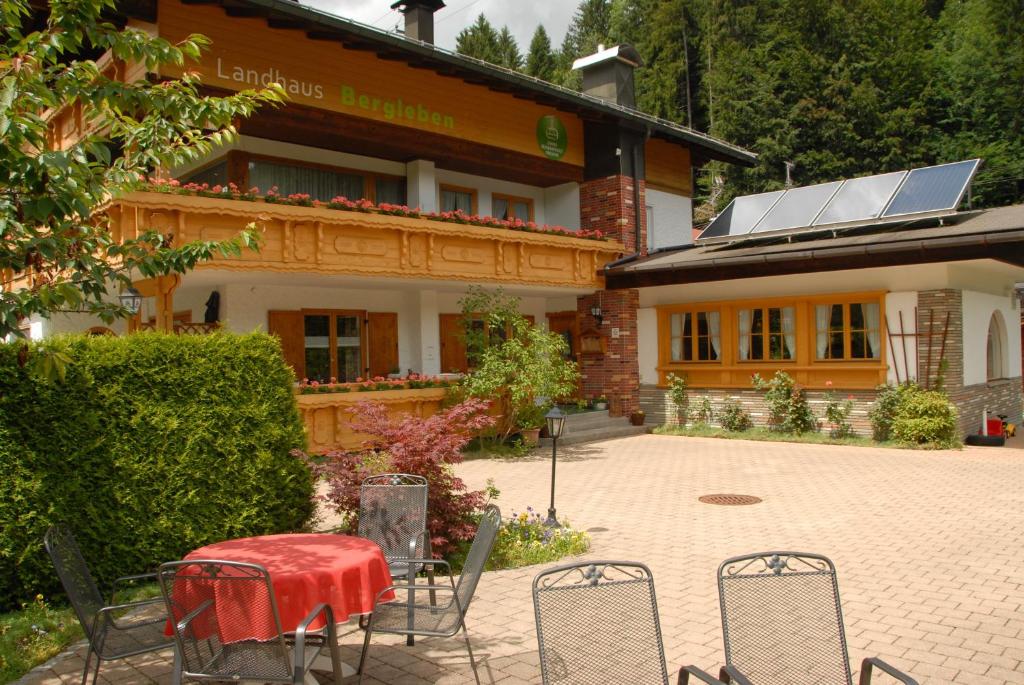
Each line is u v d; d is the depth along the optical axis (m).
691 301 17.38
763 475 11.64
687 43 51.72
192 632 3.93
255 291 13.50
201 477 6.67
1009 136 36.72
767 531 8.13
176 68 11.41
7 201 4.41
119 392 6.30
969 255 12.46
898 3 41.00
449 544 7.23
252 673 3.64
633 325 18.02
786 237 15.88
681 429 17.06
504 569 6.88
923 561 6.87
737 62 42.94
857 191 15.36
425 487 5.87
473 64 14.59
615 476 11.88
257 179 13.90
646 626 3.67
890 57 39.31
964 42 39.16
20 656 4.90
